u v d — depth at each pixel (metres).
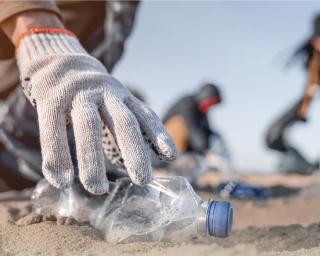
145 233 0.43
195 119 1.12
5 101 0.71
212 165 1.11
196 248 0.40
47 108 0.40
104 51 0.70
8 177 0.79
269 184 1.15
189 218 0.41
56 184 0.39
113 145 0.44
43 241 0.42
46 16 0.48
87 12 0.67
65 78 0.42
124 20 0.70
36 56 0.44
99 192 0.39
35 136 0.75
